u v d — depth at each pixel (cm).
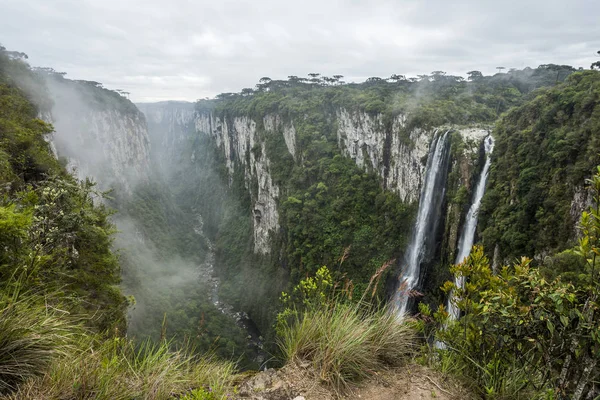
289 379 364
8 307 308
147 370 321
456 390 356
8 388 279
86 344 371
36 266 452
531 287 346
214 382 345
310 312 447
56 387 281
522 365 360
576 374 317
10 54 6788
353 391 354
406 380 372
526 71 6122
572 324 315
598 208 309
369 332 405
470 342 384
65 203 915
